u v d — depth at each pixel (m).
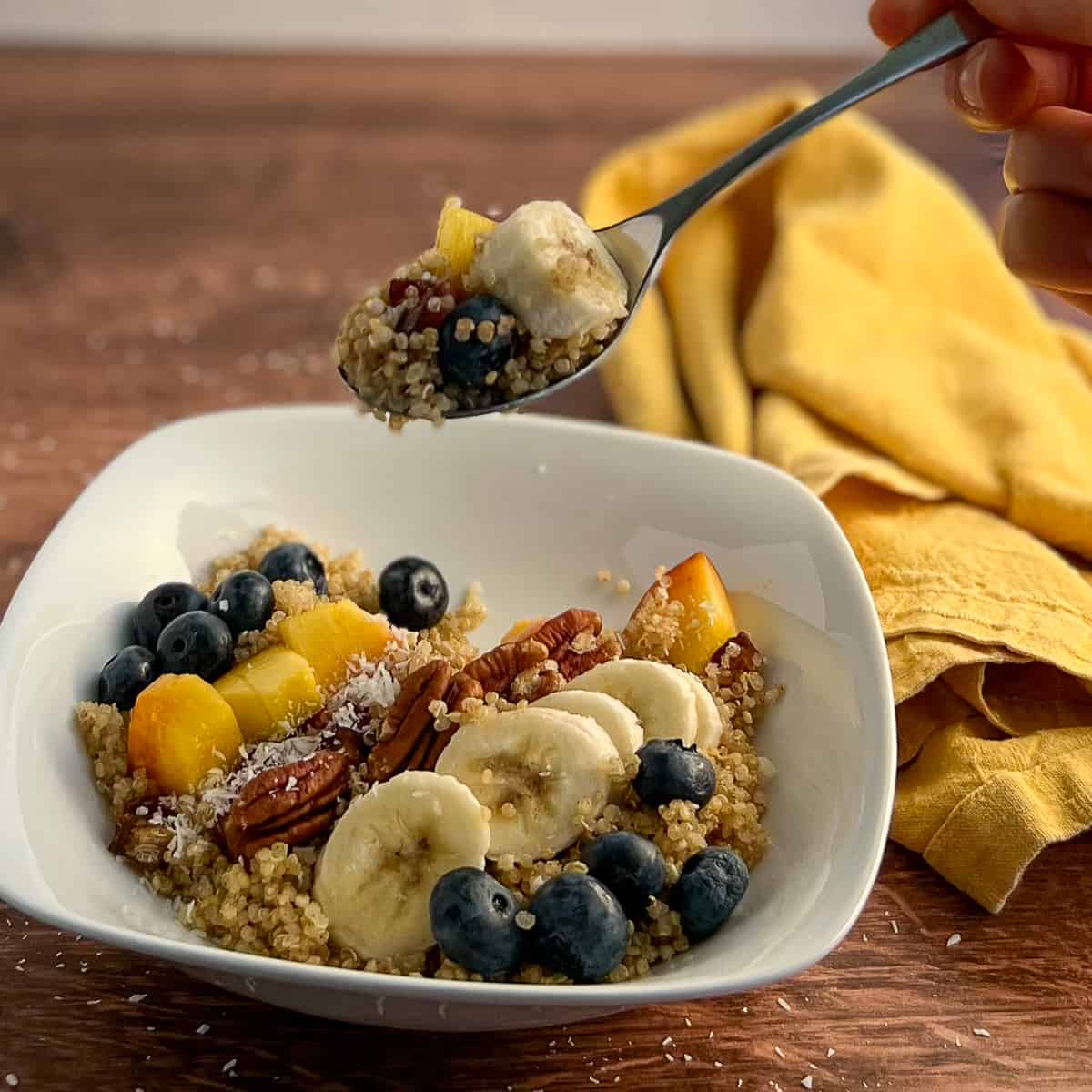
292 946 0.34
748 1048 0.35
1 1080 0.34
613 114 0.74
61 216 0.64
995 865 0.37
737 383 0.50
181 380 0.54
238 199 0.66
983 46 0.39
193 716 0.37
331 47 0.82
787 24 0.83
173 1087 0.34
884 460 0.47
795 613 0.40
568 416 0.52
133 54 0.80
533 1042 0.35
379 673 0.38
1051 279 0.40
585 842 0.36
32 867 0.33
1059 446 0.46
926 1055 0.35
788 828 0.37
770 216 0.56
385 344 0.38
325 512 0.45
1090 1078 0.34
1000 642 0.40
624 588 0.43
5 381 0.54
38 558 0.39
